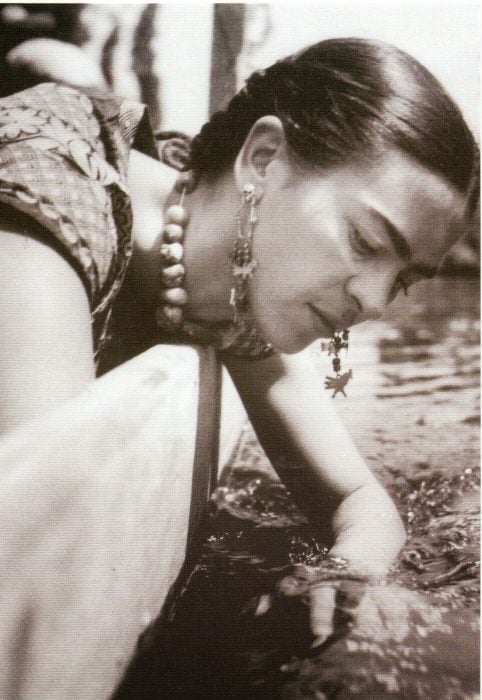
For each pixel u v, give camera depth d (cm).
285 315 128
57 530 59
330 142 118
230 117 133
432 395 294
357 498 153
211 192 133
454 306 609
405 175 116
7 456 57
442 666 91
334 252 120
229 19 321
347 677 87
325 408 162
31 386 96
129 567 79
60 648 60
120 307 141
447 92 122
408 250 120
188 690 85
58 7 369
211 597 115
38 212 103
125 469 76
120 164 130
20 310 99
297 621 103
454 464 202
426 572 126
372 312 123
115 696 76
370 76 119
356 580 120
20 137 111
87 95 132
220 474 193
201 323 144
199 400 131
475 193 124
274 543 149
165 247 133
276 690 85
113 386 82
